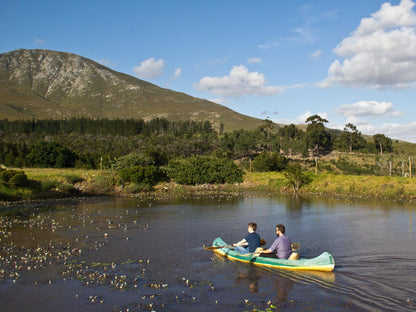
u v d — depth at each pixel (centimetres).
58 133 12062
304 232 1945
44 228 2067
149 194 4238
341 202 3334
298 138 11162
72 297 1048
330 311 932
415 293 1047
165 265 1352
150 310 955
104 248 1606
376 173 7031
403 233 1900
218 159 5481
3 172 3612
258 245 1431
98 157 6072
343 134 10700
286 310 943
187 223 2250
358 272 1238
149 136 11250
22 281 1178
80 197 3856
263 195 4072
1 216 2502
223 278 1201
